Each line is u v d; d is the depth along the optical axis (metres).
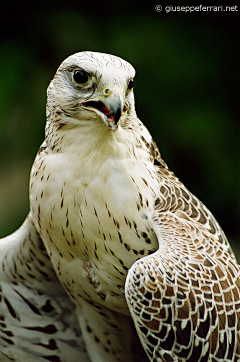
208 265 7.92
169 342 7.80
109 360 9.52
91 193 8.22
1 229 16.12
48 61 16.98
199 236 8.15
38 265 9.44
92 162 8.23
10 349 9.88
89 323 9.38
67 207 8.30
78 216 8.28
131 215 8.22
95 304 9.04
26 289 9.66
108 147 8.20
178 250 7.89
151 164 8.61
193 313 7.74
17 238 9.23
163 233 8.08
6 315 9.75
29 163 16.50
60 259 8.74
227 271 8.05
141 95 16.52
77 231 8.35
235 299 8.00
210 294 7.81
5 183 16.41
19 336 9.80
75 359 9.78
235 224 16.84
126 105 8.34
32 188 8.59
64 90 8.32
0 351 9.90
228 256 8.27
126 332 9.32
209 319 7.80
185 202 8.54
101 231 8.27
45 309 9.71
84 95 8.18
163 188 8.55
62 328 9.73
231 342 7.93
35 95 16.67
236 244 16.75
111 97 8.01
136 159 8.38
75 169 8.26
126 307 8.80
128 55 16.64
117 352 9.48
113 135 8.17
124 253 8.32
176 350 7.81
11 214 16.30
